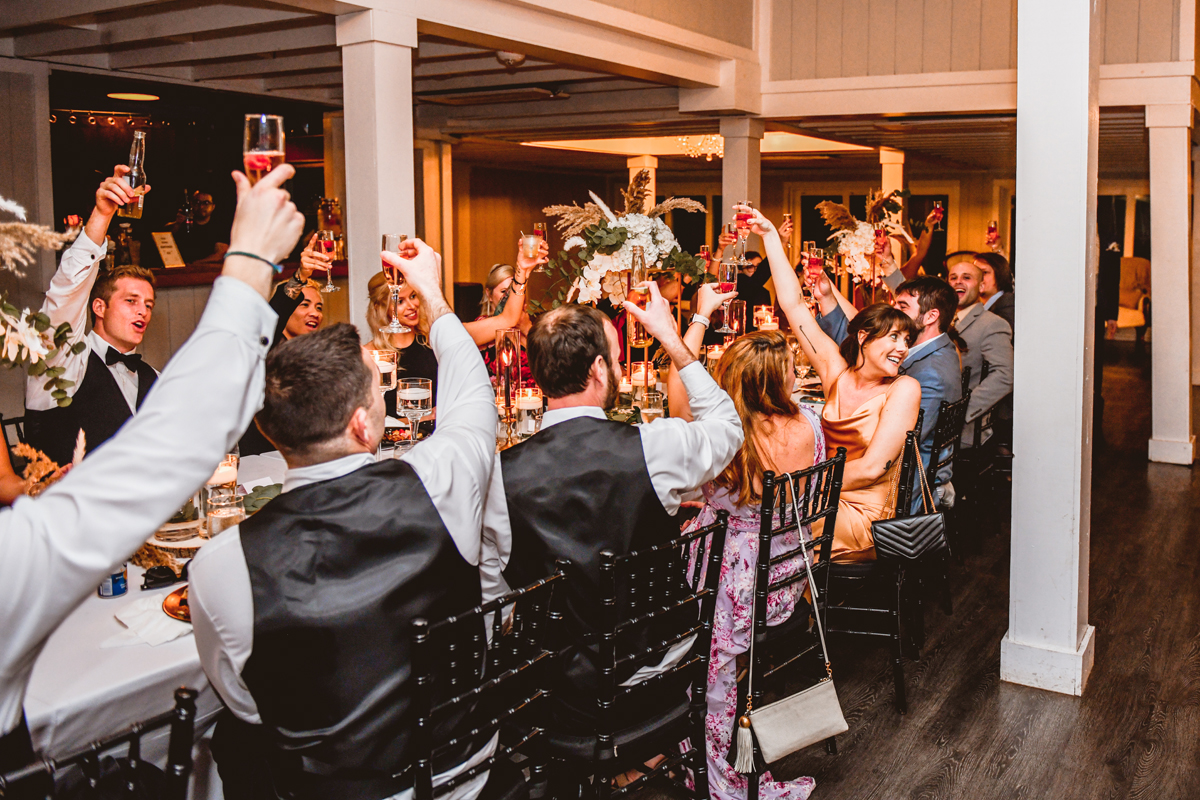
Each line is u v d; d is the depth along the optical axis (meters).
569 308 2.01
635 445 1.93
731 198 6.73
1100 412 6.85
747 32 6.39
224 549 1.43
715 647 2.56
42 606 1.03
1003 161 11.55
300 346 1.51
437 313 1.92
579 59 5.02
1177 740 2.89
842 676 3.33
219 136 6.84
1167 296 6.38
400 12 3.85
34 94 5.55
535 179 14.63
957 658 3.47
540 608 1.76
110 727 1.69
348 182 3.98
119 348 3.12
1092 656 3.39
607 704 1.88
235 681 1.48
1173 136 6.04
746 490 2.49
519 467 1.92
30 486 2.10
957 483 4.47
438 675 1.57
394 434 3.21
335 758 1.46
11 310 1.95
